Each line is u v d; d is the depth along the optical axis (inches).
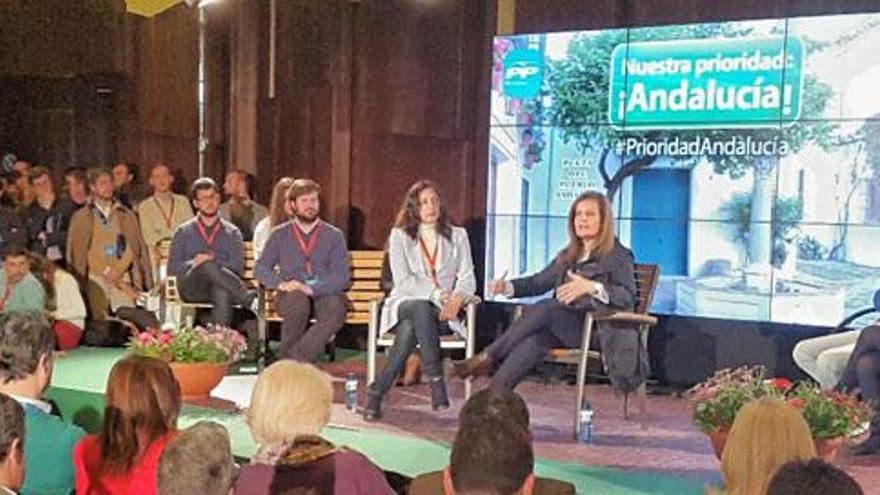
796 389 155.9
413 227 205.6
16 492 85.9
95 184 276.7
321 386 93.9
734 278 236.1
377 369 245.0
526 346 184.5
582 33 252.2
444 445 173.0
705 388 159.6
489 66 272.1
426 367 195.5
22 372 114.9
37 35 354.6
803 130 227.1
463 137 277.3
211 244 249.9
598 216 187.9
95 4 345.4
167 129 333.1
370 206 288.4
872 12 218.8
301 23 297.3
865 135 220.4
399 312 195.8
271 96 306.8
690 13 240.1
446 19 277.7
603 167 251.1
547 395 221.0
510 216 263.9
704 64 238.1
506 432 67.4
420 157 282.8
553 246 258.1
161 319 249.4
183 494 74.9
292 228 227.0
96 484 107.0
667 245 243.9
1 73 359.9
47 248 282.8
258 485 90.0
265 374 93.6
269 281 224.1
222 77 323.6
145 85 339.3
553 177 258.1
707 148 238.4
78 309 260.4
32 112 358.3
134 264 279.9
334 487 89.7
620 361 182.5
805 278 227.8
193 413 191.3
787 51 228.4
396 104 285.0
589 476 155.6
